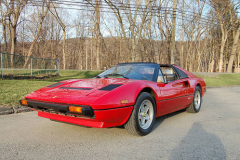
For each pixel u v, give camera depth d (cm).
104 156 238
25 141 287
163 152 253
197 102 528
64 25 3509
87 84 325
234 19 3578
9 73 1151
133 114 294
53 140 293
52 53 4106
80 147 266
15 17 2452
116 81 327
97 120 259
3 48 3494
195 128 368
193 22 3359
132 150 258
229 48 4481
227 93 1059
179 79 448
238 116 479
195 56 4766
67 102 262
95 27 3338
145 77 371
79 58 4981
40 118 430
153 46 4072
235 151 260
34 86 842
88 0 1714
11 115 458
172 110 411
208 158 237
